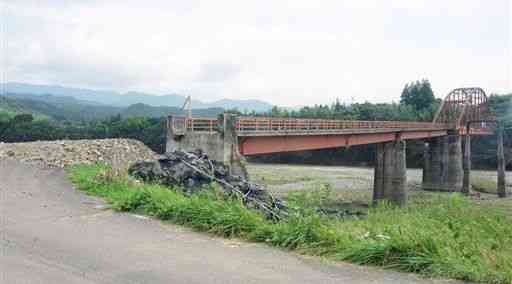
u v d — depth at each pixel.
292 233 8.16
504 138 103.19
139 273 6.68
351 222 9.76
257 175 71.00
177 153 16.20
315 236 7.98
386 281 6.29
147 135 95.00
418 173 91.81
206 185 13.29
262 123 28.52
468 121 82.25
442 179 72.31
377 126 50.06
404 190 52.09
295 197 11.53
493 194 63.62
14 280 6.36
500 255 6.85
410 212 11.78
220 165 16.75
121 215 10.66
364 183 63.66
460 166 73.25
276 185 57.53
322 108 140.62
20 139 92.12
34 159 24.00
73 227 9.49
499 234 8.61
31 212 11.00
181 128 23.30
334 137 41.25
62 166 22.44
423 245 7.00
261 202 11.90
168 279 6.43
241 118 25.52
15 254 7.55
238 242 8.41
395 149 53.28
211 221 9.23
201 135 23.17
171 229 9.37
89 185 14.88
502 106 118.31
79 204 12.09
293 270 6.79
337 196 50.22
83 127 100.62
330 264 7.08
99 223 9.87
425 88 152.50
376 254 7.03
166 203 10.52
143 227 9.52
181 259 7.35
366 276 6.51
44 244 8.18
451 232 8.12
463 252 7.03
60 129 96.62
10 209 11.34
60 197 13.26
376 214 12.00
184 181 14.21
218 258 7.40
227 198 11.11
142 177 15.05
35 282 6.29
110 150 28.58
